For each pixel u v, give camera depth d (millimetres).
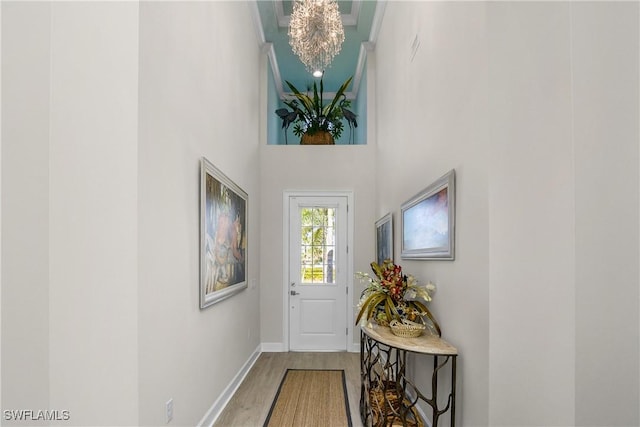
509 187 1752
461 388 2055
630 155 1621
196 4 2482
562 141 1665
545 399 1702
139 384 1660
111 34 1675
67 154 1605
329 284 5090
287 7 5016
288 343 5047
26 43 1564
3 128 1521
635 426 1607
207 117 2709
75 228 1604
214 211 2797
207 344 2689
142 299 1701
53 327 1562
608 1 1634
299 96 5531
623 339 1616
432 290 2557
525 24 1747
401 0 3568
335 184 5145
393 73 3965
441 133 2412
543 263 1720
